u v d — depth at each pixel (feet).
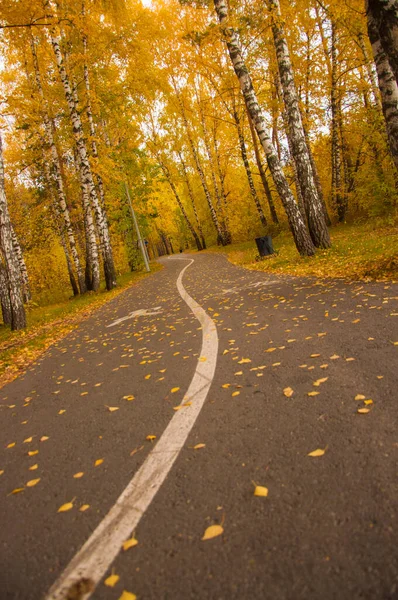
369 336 12.01
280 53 35.45
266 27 36.27
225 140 93.71
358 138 60.49
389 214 48.06
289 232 72.79
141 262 105.09
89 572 4.98
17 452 9.45
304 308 17.83
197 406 9.64
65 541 5.71
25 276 67.15
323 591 4.06
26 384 16.21
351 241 39.81
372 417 7.31
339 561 4.38
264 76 60.49
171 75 85.35
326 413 7.84
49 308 55.83
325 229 37.35
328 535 4.77
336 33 54.13
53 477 7.80
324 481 5.79
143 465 7.43
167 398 10.68
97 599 4.53
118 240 96.27
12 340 30.68
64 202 62.95
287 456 6.64
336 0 37.24
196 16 55.83
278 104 58.44
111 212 88.48
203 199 141.49
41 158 65.05
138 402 10.90
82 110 54.85
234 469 6.59
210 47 52.44
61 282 89.35
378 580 4.05
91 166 58.70
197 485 6.38
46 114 58.44
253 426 7.98
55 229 78.23
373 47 19.11
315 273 27.58
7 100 41.47
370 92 52.13
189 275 53.93
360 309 15.39
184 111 95.71
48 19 32.71
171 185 122.21
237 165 106.22
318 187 66.44
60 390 14.06
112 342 20.65
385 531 4.65
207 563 4.73
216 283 36.78
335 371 9.92
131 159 81.20
